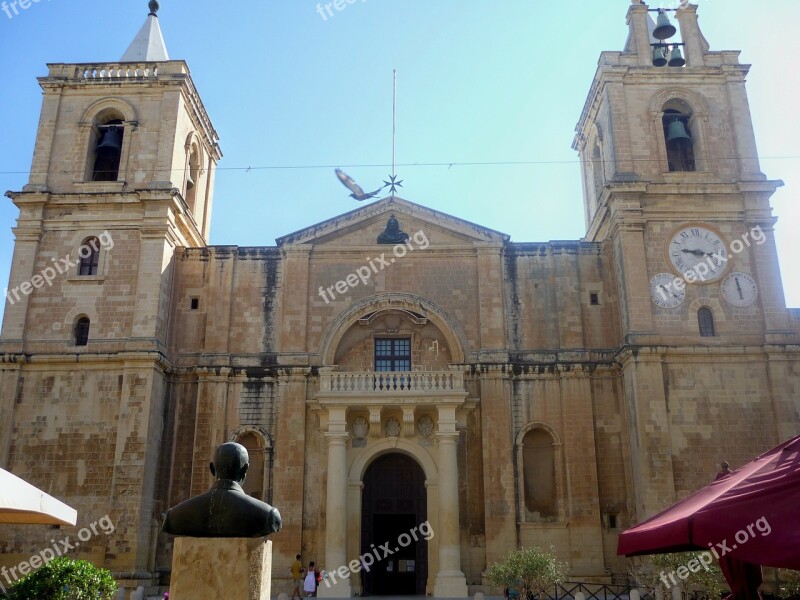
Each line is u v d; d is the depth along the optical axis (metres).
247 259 37.66
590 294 36.94
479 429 34.91
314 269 37.50
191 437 34.84
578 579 32.44
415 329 37.19
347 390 33.81
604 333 36.31
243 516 9.97
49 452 32.97
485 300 36.59
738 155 37.06
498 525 33.28
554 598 31.03
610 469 34.22
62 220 36.34
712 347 33.72
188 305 37.09
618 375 35.28
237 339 36.44
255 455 35.28
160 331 34.84
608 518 33.56
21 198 36.22
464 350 36.09
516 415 35.00
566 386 35.12
